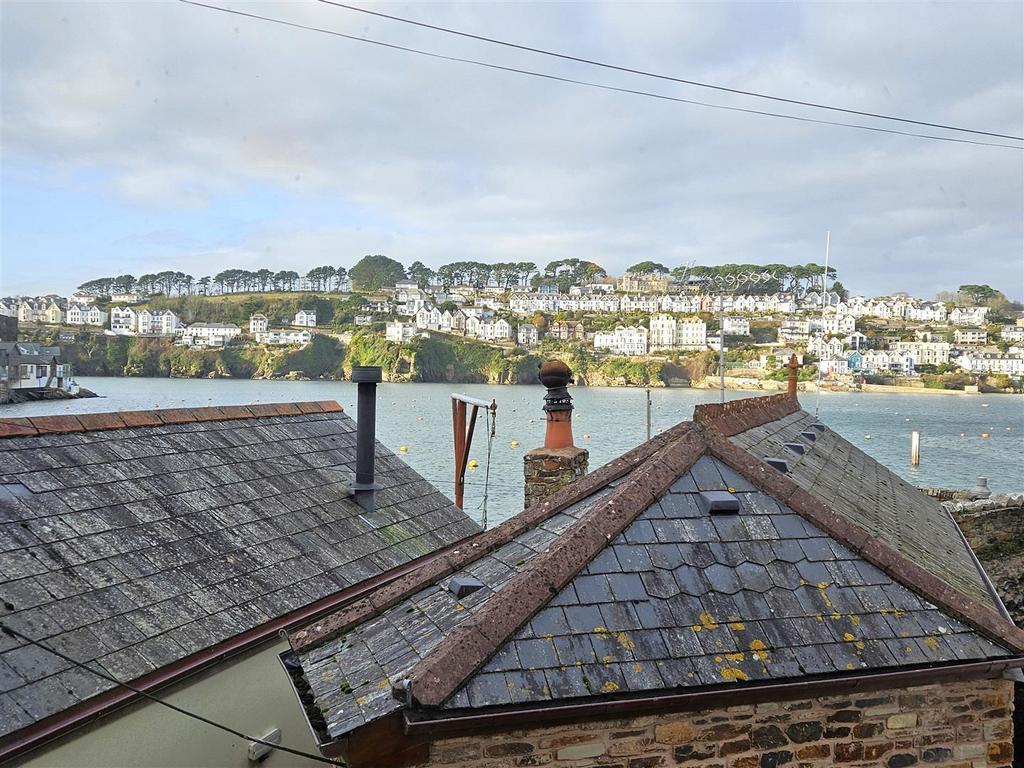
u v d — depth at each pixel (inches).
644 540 256.4
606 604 234.5
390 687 216.7
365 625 272.7
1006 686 248.7
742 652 229.6
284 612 366.0
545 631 224.2
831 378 7504.9
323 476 509.7
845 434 3577.8
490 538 306.2
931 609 254.8
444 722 200.7
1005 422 4426.7
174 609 327.6
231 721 328.8
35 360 4776.1
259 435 510.6
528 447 2603.3
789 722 236.4
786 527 271.6
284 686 361.1
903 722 243.3
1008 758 249.6
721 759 231.0
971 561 495.2
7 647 266.4
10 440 364.5
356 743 205.3
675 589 243.0
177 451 436.5
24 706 252.1
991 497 798.5
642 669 219.5
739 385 7268.7
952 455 2871.6
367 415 511.8
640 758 225.3
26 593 290.7
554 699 209.2
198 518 392.2
